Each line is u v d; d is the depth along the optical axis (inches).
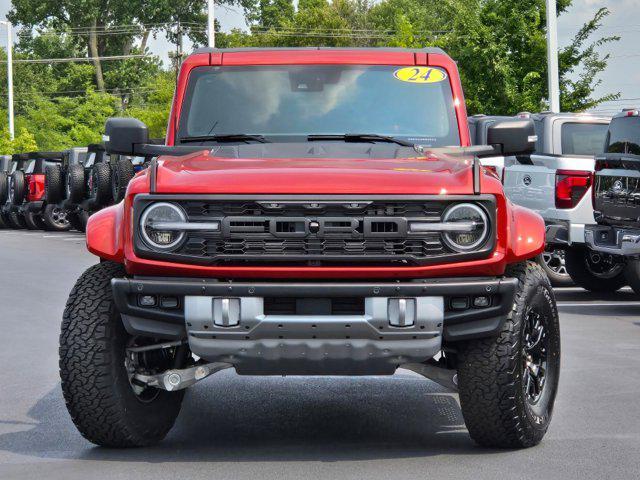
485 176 252.5
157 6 3572.8
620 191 522.6
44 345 437.7
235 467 245.8
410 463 248.5
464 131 305.9
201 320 240.8
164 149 289.4
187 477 237.0
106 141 287.3
